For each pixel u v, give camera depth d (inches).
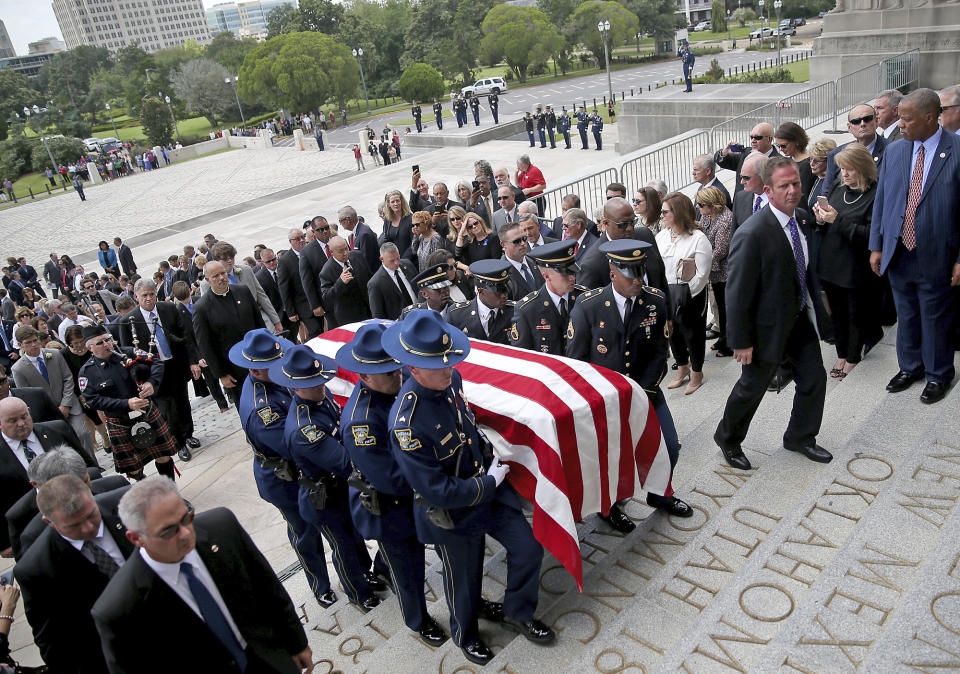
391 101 3184.1
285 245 964.0
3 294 701.9
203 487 283.6
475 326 205.0
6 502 209.9
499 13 2576.3
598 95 1948.8
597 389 155.5
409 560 152.6
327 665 160.2
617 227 198.7
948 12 672.4
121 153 2293.3
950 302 184.1
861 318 213.8
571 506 151.0
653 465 164.9
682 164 559.8
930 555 135.9
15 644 216.5
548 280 184.4
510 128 1449.3
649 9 2640.3
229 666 114.6
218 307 298.7
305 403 166.7
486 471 150.5
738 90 904.3
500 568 177.8
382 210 358.0
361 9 3969.0
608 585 155.3
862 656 119.5
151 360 279.6
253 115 3314.5
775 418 205.8
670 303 207.9
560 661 137.8
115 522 141.6
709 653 126.8
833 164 218.2
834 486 165.8
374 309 301.0
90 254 1171.9
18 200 2137.1
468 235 290.7
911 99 176.9
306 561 187.2
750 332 168.9
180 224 1237.1
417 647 156.2
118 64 4667.8
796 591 137.8
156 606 107.0
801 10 3284.9
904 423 183.6
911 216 182.5
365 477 148.3
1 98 4025.6
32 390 238.8
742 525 162.2
